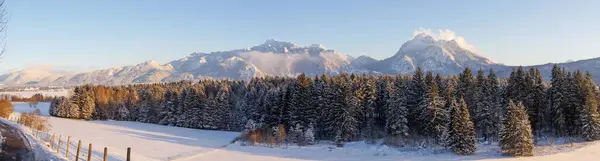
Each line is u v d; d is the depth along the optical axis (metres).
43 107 164.00
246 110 98.94
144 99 128.75
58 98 134.50
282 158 54.69
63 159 25.61
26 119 66.31
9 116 88.69
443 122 63.84
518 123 52.69
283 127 73.94
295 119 75.88
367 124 75.56
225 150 62.12
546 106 69.44
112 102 130.00
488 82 74.12
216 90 128.62
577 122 63.88
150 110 118.88
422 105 67.44
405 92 75.69
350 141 70.06
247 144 69.44
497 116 65.69
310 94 76.62
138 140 71.19
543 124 70.56
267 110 83.81
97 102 127.94
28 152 26.61
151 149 59.31
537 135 68.88
